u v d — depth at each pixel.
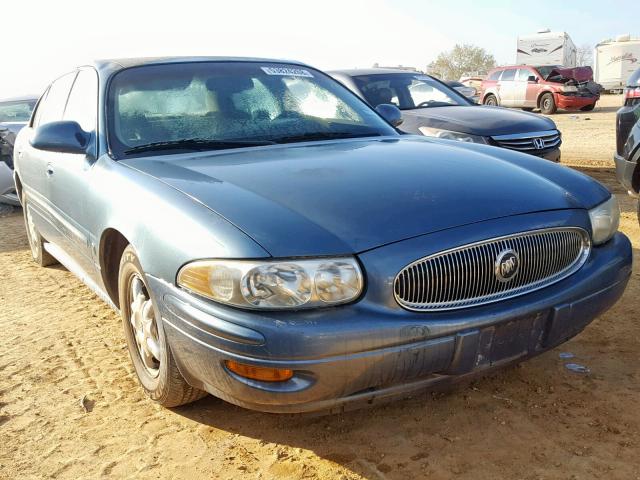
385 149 3.42
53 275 5.61
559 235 2.79
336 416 3.00
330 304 2.35
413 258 2.42
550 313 2.68
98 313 4.57
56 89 4.99
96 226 3.33
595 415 2.90
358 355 2.32
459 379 2.58
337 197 2.65
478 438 2.77
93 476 2.69
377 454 2.70
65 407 3.25
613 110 22.20
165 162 3.21
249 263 2.33
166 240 2.63
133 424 3.05
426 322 2.40
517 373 3.30
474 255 2.54
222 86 3.90
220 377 2.46
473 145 3.71
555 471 2.53
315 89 4.19
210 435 2.92
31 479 2.69
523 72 22.88
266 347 2.30
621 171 5.86
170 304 2.58
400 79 8.70
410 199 2.66
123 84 3.78
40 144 3.55
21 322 4.50
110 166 3.34
